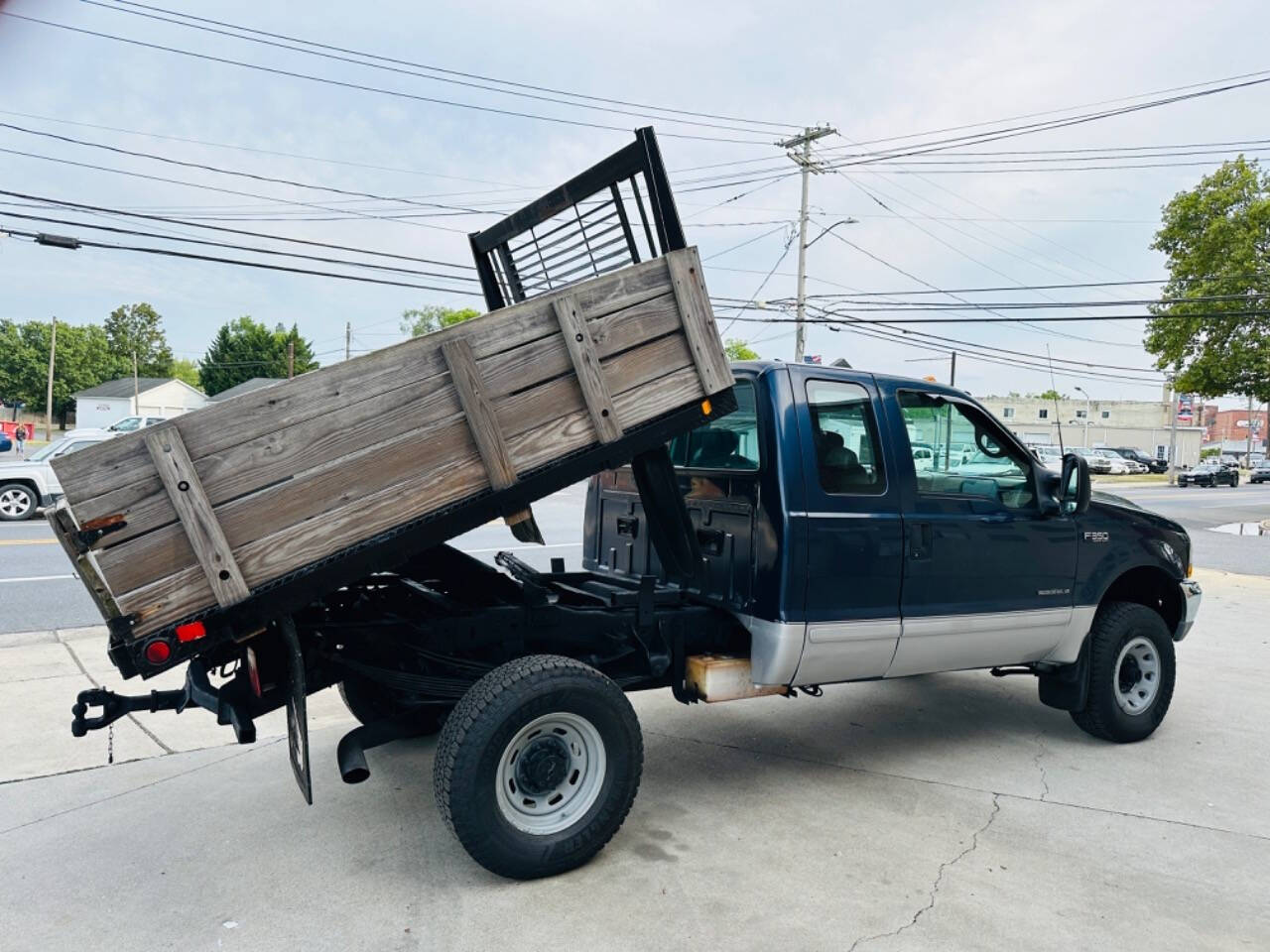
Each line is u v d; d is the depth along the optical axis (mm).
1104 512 5133
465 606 3969
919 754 4953
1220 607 10133
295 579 2955
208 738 4934
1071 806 4246
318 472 2963
